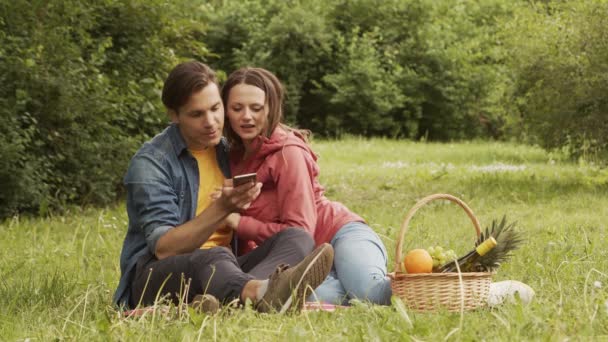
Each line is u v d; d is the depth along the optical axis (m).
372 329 3.50
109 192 10.06
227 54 27.56
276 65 26.64
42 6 10.13
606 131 11.38
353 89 26.02
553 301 4.16
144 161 4.44
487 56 27.97
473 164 17.19
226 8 27.67
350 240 4.65
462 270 4.19
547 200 10.13
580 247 6.17
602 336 3.43
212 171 4.62
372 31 27.72
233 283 4.03
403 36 27.89
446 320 3.72
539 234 7.41
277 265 4.26
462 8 28.66
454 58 26.61
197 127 4.36
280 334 3.60
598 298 4.00
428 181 12.79
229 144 4.74
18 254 6.71
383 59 27.09
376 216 8.91
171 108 4.40
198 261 4.15
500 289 4.21
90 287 5.05
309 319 3.82
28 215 9.35
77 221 8.81
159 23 11.65
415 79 26.61
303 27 26.44
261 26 27.19
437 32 27.27
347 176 13.86
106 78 10.37
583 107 11.48
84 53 10.83
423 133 27.34
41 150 9.82
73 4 10.55
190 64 4.39
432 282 4.07
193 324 3.77
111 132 10.40
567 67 11.27
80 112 9.89
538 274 5.09
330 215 4.82
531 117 12.17
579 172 12.78
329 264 3.95
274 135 4.67
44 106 9.77
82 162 10.02
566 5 11.77
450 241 6.84
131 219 4.52
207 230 4.24
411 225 7.92
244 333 3.61
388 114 26.88
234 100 4.57
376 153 19.98
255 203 4.68
